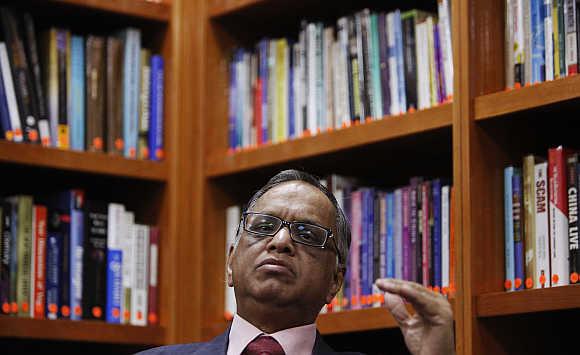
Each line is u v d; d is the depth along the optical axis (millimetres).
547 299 2924
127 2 3910
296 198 2629
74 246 3670
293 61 3723
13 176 3842
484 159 3164
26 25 3691
